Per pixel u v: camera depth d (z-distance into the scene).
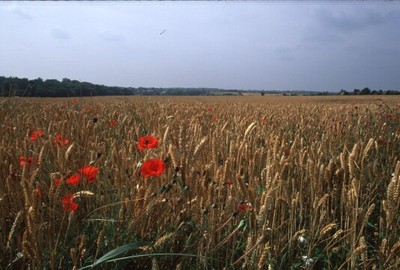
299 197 2.62
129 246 1.70
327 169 2.66
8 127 3.85
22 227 2.13
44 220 2.15
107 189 2.48
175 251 2.25
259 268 1.75
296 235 2.24
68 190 2.38
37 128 4.21
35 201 1.74
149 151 2.55
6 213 2.21
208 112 9.48
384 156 4.15
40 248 1.72
